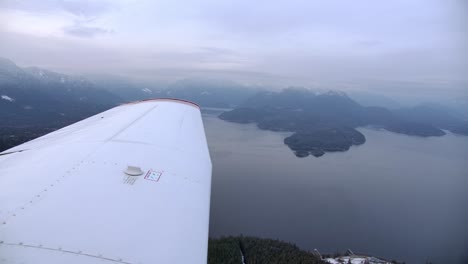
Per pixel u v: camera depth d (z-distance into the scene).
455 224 58.25
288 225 52.81
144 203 5.06
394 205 66.88
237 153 102.88
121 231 4.16
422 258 45.84
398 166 102.06
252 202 61.66
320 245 47.06
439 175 92.31
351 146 138.38
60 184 5.28
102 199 4.91
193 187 6.39
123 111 13.14
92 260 3.51
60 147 7.63
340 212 60.81
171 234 4.42
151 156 7.30
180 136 9.81
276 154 107.50
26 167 6.28
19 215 4.23
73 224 4.14
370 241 50.09
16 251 3.48
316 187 74.56
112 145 7.65
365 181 82.44
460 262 44.66
